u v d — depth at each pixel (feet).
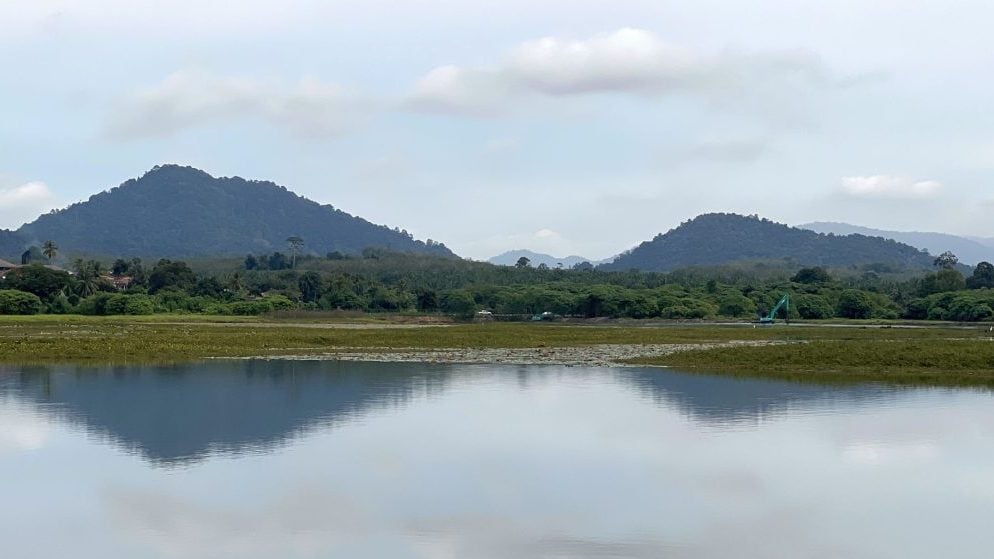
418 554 79.82
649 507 93.91
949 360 222.48
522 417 145.38
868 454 117.91
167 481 103.60
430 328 409.08
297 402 161.27
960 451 119.55
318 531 85.97
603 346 300.20
